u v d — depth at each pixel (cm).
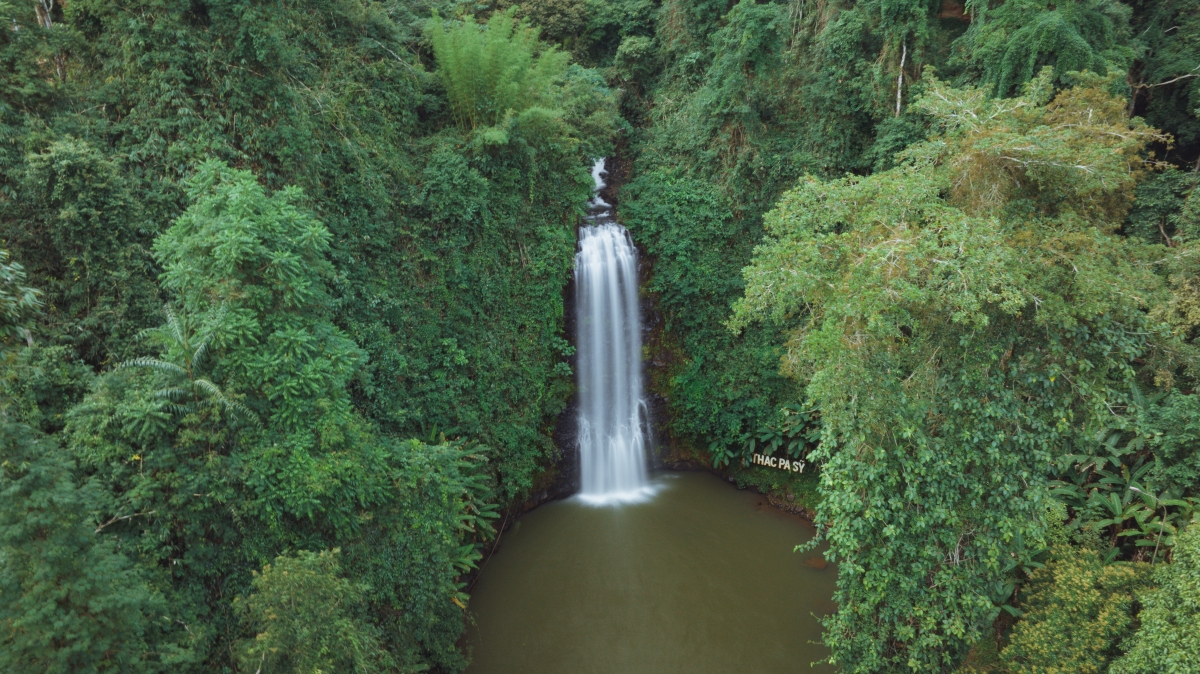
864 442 981
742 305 1112
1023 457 975
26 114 989
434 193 1554
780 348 1808
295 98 1263
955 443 973
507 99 1703
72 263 942
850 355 909
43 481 583
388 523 1034
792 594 1510
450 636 1198
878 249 880
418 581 1067
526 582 1538
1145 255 1188
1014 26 1580
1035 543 1027
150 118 1093
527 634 1366
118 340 955
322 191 1298
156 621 720
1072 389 947
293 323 924
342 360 977
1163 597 820
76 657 593
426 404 1462
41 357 848
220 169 935
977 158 1003
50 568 575
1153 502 1151
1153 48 1858
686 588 1527
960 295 833
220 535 834
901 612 1001
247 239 839
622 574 1576
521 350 1734
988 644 1159
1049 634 966
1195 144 1891
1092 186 980
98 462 763
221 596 829
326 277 1184
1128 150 1167
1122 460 1307
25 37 1007
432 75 1744
